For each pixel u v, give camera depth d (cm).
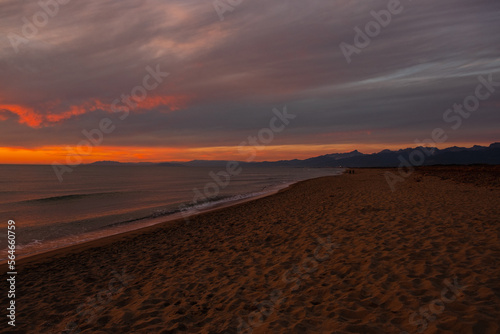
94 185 4059
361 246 561
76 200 2242
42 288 546
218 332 316
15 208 1836
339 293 374
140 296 458
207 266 582
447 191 1338
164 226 1154
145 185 4022
